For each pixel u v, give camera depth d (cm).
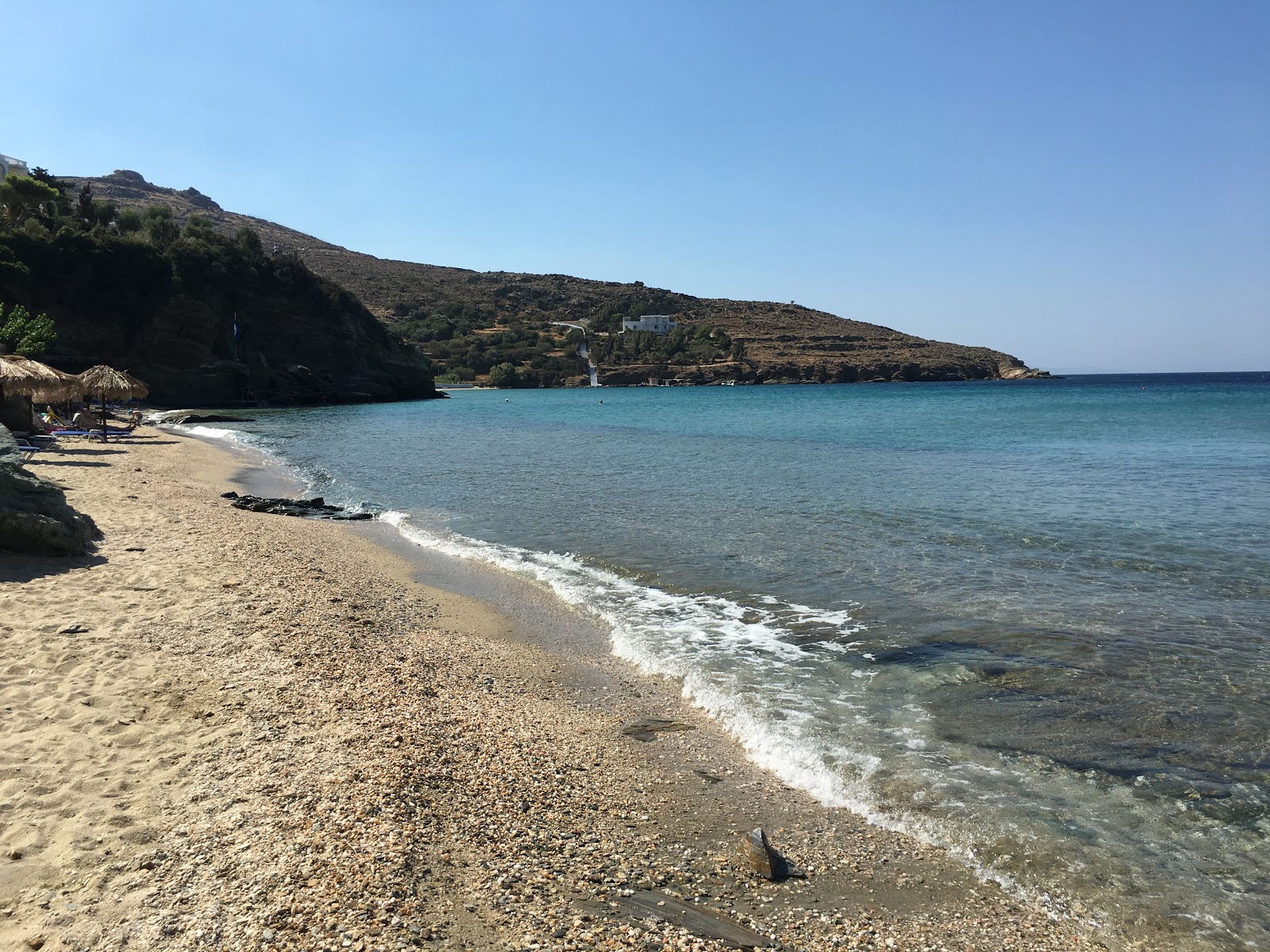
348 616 970
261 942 374
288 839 462
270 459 2984
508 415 6228
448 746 623
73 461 2344
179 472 2344
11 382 2414
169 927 386
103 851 448
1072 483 2261
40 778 521
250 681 712
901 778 623
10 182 6756
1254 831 550
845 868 503
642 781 615
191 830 472
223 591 990
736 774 636
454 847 477
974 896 478
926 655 898
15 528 1046
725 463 2838
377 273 18775
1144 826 557
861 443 3716
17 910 397
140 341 6281
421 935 389
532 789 575
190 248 6619
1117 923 455
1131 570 1273
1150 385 14375
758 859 494
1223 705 755
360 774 544
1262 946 437
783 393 11594
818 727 717
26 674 687
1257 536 1509
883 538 1522
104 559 1098
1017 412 6278
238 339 6944
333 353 7844
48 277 5912
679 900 454
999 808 580
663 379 15325
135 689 674
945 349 19100
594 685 833
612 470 2630
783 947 418
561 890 451
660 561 1356
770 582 1223
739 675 845
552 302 19312
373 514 1812
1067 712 744
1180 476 2389
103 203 8006
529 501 1983
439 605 1099
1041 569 1283
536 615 1071
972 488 2180
